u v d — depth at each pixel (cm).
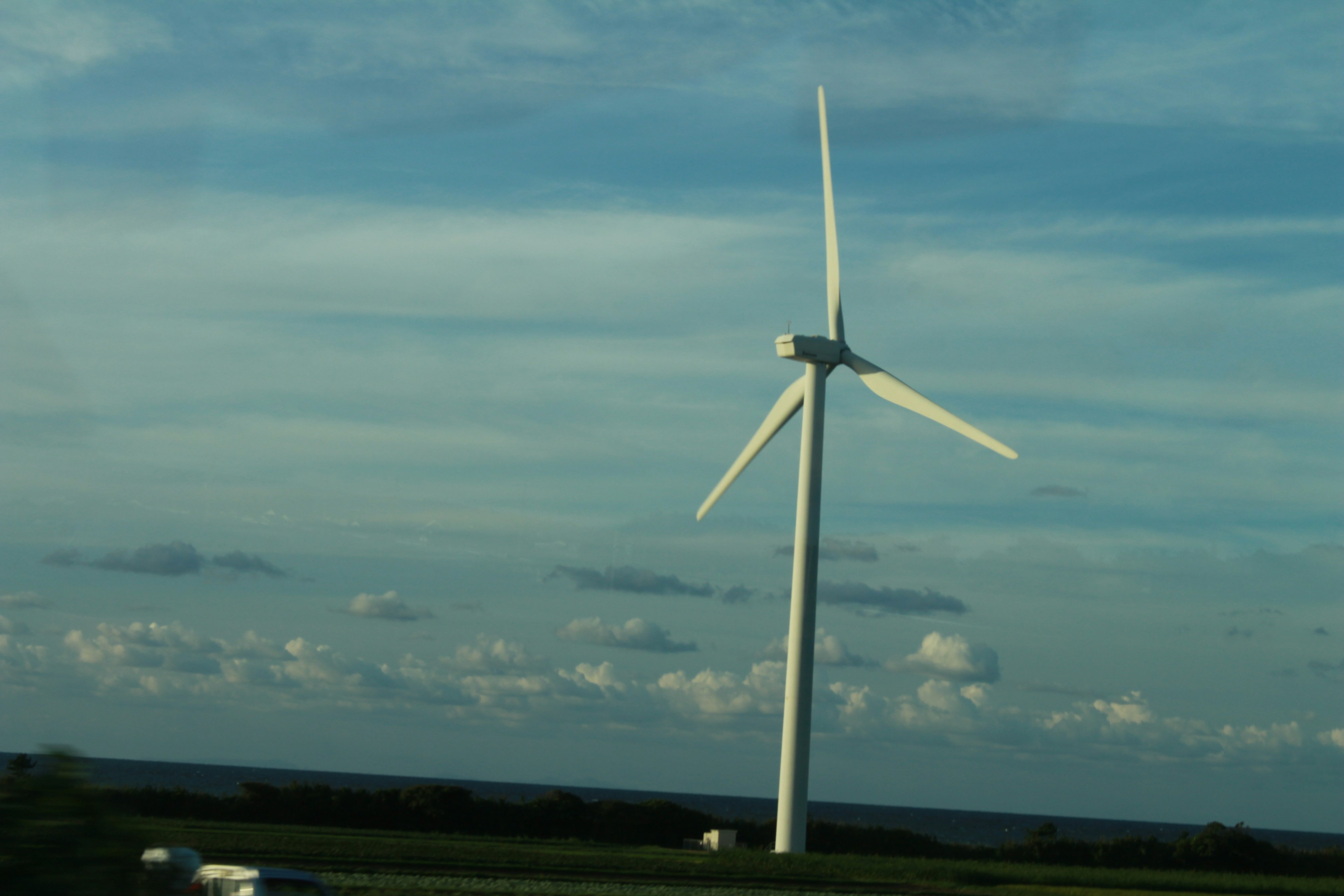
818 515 5434
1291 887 4981
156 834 1052
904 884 4562
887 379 5434
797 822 5172
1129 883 4850
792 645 5319
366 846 4872
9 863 942
